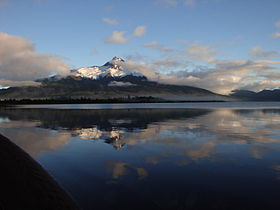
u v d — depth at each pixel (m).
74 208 7.72
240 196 8.53
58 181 10.04
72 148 16.61
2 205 7.05
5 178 8.55
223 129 26.84
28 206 7.42
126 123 34.59
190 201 8.19
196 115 53.22
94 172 11.29
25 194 7.98
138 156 14.26
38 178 9.50
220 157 13.95
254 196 8.55
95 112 69.38
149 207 7.79
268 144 17.75
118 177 10.56
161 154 14.76
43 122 37.00
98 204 7.98
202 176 10.68
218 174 10.92
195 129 26.97
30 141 19.39
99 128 28.39
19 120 41.06
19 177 9.02
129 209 7.63
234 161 13.06
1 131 25.80
